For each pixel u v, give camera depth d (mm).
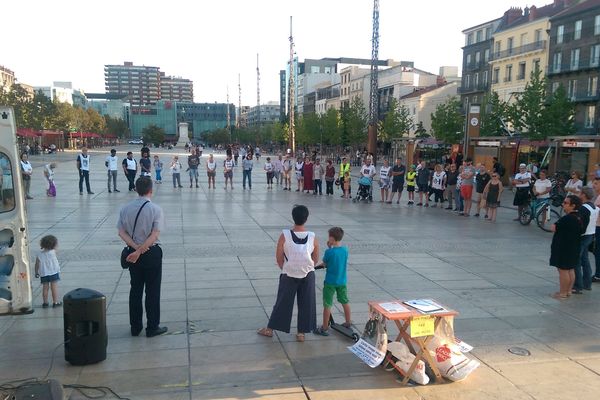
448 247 10859
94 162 43438
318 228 13117
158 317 5629
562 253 7113
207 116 179875
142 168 20484
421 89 75562
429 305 4969
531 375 4824
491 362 5094
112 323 5992
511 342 5609
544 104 35094
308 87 128375
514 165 28359
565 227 7062
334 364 4980
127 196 18797
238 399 4297
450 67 81875
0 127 4887
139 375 4688
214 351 5238
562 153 26547
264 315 6324
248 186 24141
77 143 97375
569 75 48281
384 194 21312
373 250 10406
